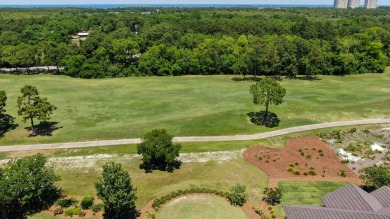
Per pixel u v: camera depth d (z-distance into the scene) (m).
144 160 47.62
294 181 44.19
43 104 56.59
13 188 34.50
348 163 48.72
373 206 28.89
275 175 45.56
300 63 99.75
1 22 172.62
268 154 51.03
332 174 45.91
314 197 40.69
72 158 49.56
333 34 133.50
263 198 40.69
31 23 178.12
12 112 67.25
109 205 34.50
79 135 57.25
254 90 60.28
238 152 51.47
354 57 105.56
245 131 59.09
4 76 98.62
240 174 45.75
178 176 45.09
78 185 42.78
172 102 74.12
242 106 70.75
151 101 74.81
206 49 106.88
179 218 36.88
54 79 95.81
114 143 54.28
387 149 52.91
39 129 59.88
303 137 56.94
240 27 149.00
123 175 35.19
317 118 64.69
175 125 61.19
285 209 31.72
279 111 68.00
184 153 50.91
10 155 50.59
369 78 98.56
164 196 40.28
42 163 38.09
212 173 45.91
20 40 130.12
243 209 38.56
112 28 176.00
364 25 164.75
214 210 38.22
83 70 98.50
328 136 57.16
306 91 82.50
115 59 109.50
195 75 104.00
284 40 99.88
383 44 117.44
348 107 70.25
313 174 45.72
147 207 38.69
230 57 103.81
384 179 38.56
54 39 138.88
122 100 75.69
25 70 109.12
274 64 95.06
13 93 79.44
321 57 96.69
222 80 95.88
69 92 81.69
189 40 118.88
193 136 57.09
